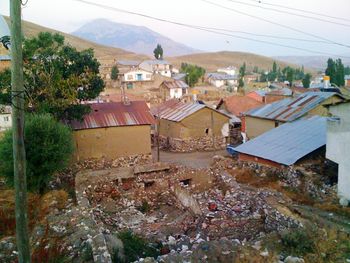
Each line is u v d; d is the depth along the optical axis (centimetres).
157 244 1597
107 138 3084
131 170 2625
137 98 6550
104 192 2361
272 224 1698
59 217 1708
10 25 905
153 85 9269
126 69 9788
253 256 1198
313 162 2516
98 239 1358
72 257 1284
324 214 1778
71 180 2720
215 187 2486
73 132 2898
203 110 4306
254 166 2866
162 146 4612
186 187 2386
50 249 1353
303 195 2189
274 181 2550
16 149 932
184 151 4234
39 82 2525
